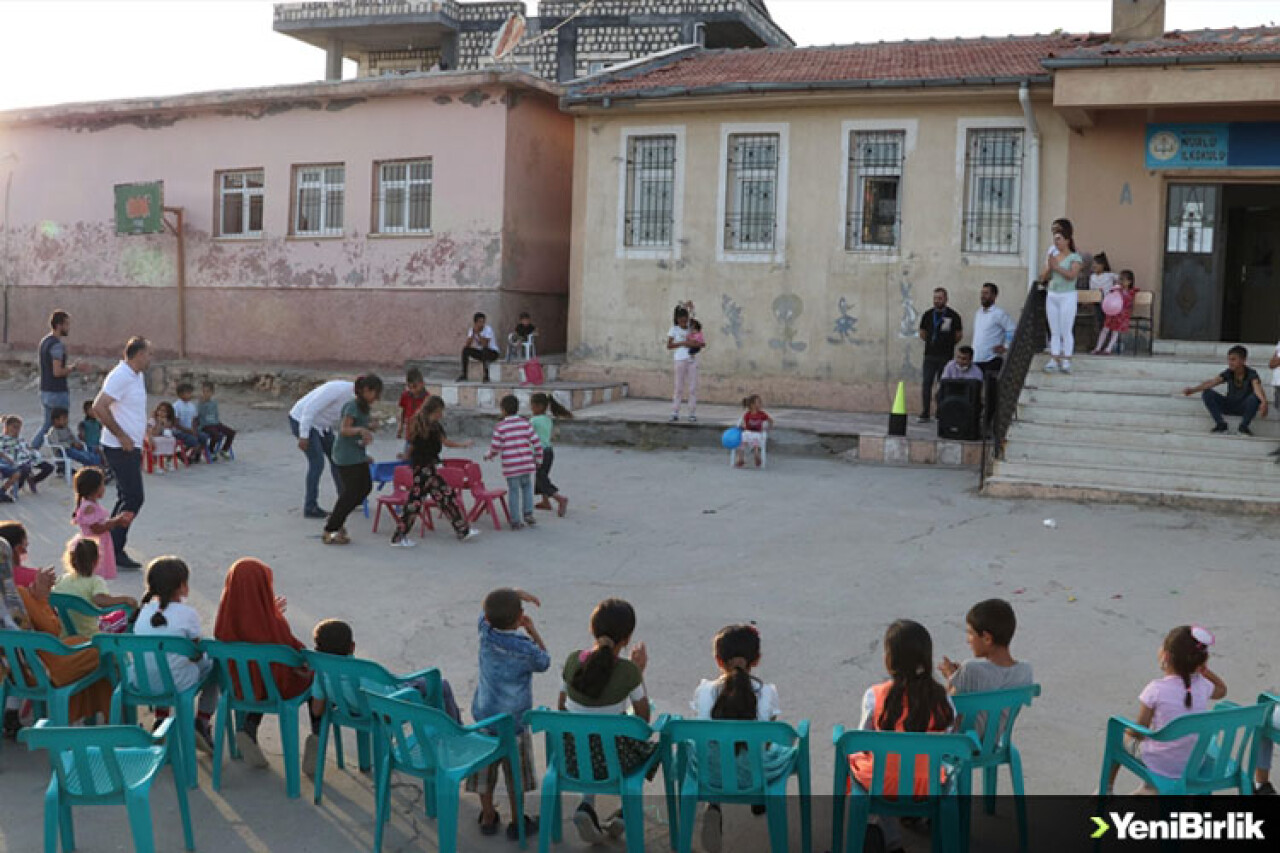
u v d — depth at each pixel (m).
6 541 6.42
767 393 17.59
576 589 9.27
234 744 6.25
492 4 31.94
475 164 19.39
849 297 17.16
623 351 18.59
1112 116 15.78
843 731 4.70
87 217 23.41
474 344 18.23
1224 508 11.29
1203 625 8.05
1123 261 15.88
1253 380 12.45
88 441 14.01
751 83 17.11
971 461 13.72
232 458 15.09
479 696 5.61
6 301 24.53
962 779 4.69
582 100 18.16
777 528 11.04
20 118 23.48
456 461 11.45
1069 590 8.91
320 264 20.88
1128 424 13.11
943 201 16.59
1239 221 17.98
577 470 13.96
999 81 15.66
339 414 11.76
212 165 21.89
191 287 22.27
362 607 8.80
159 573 6.10
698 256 18.02
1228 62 13.98
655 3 29.83
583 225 18.78
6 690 6.07
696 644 7.92
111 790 4.89
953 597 8.84
